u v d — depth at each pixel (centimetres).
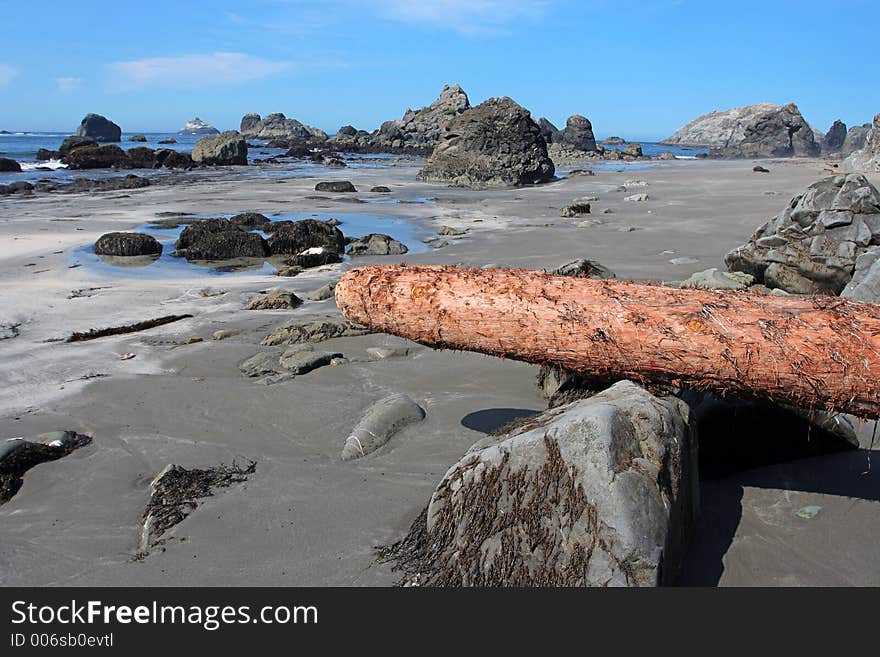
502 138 2934
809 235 855
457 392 539
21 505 391
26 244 1325
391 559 325
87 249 1285
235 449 451
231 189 2584
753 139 7431
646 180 3052
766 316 327
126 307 859
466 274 390
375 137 7694
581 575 278
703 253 1146
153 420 499
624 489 281
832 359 309
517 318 363
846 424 406
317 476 411
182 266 1180
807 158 6631
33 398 545
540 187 2830
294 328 691
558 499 293
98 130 7631
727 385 335
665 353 337
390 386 556
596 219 1673
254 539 348
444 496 331
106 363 633
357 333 694
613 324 345
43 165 4009
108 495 399
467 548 308
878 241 816
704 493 373
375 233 1437
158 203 2070
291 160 5241
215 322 780
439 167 3003
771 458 399
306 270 1130
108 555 342
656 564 270
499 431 357
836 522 343
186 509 376
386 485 396
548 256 1143
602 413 301
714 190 2445
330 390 545
